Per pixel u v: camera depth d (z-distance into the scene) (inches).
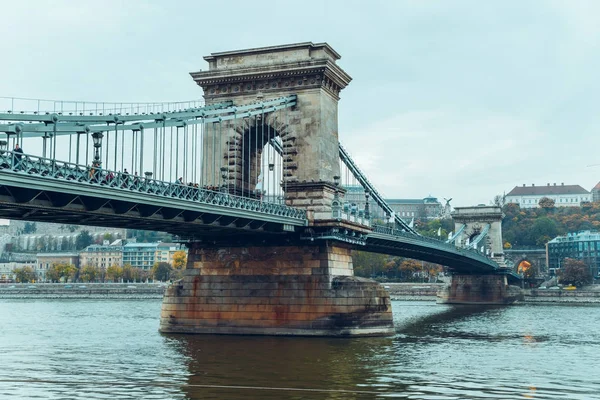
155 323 3550.7
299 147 2544.3
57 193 1513.3
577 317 4202.8
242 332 2495.1
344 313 2421.3
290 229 2367.1
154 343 2295.8
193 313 2571.4
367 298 2455.7
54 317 4133.9
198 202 1894.7
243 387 1518.2
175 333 2583.7
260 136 2719.0
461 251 5088.6
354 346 2196.1
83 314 4478.3
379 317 2481.5
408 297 7642.7
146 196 1711.4
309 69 2536.9
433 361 1955.0
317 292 2450.8
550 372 1800.0
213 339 2384.4
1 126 1381.6
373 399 1402.6
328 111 2605.8
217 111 2172.7
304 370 1740.9
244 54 2635.3
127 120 1713.8
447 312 4790.8
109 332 2923.2
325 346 2186.3
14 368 1807.3
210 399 1386.6
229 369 1755.7
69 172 1509.6
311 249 2482.8
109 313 4616.1
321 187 2498.8
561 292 7150.6
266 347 2158.0
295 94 2573.8
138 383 1566.2
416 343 2377.0
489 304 6323.8
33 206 1502.2
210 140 2642.7
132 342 2420.0
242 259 2544.3
